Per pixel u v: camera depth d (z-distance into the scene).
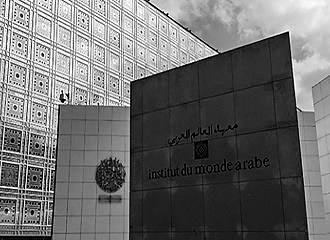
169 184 16.02
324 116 17.73
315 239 19.47
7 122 24.77
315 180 20.09
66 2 31.34
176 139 16.25
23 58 26.72
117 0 37.19
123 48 36.69
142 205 16.69
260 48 14.42
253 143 13.97
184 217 15.26
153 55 40.41
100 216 20.25
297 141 13.01
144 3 40.81
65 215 20.08
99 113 21.44
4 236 23.47
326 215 17.70
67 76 30.12
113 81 34.72
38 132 26.72
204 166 15.09
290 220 12.66
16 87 25.81
